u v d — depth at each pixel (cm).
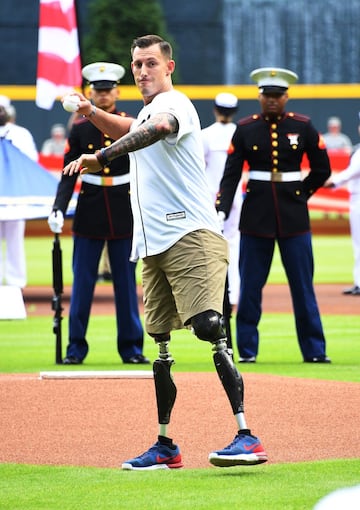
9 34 7475
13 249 3353
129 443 1453
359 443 1446
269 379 1839
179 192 1283
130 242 2158
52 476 1294
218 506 1150
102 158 1220
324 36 7906
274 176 2166
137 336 2162
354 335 2550
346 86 6400
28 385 1770
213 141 2844
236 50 7844
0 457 1391
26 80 7481
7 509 1156
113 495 1204
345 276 4022
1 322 2831
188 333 2681
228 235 2916
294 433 1494
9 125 3150
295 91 6406
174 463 1337
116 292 2162
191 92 6297
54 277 2141
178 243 1279
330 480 1259
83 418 1575
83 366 2106
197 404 1639
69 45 2527
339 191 5150
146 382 1792
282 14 7906
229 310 1852
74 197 2884
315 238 5856
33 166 2833
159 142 1277
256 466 1335
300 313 2166
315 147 2173
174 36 7781
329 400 1669
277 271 4244
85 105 1360
